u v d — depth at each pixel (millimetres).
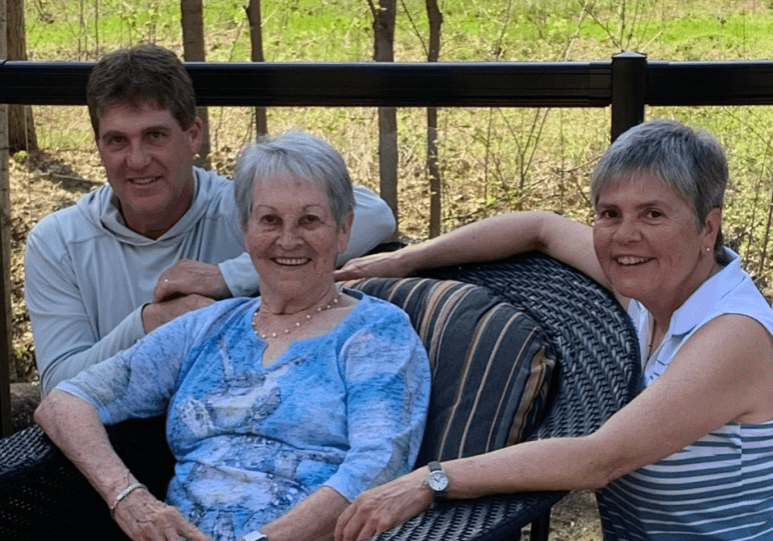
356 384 2047
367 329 2121
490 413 1966
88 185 6781
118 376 2248
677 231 1829
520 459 1734
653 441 1745
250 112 6438
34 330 2707
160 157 2533
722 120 5426
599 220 1917
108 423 2230
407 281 2340
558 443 1749
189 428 2164
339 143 6621
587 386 1950
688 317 1864
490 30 7336
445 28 7387
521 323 2061
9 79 2992
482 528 1639
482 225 2441
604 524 2125
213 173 2814
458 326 2123
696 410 1753
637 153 1829
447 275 2457
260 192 2143
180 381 2264
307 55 7688
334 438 2049
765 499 1909
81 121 7258
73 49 7797
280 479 2020
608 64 2709
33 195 6676
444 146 6305
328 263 2184
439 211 6047
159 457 2320
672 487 1869
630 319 2055
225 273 2523
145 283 2684
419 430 1999
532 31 7246
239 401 2127
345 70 2861
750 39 7023
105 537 2260
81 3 7695
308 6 7742
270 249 2152
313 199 2129
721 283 1871
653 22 7199
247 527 1979
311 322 2188
